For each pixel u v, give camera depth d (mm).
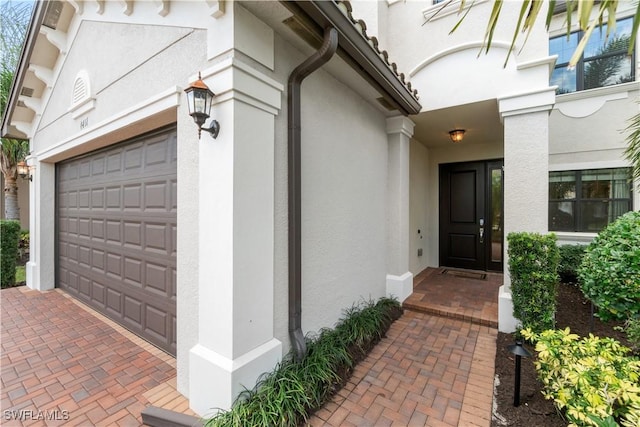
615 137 5914
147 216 3502
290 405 2172
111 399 2545
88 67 3955
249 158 2246
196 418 2254
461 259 7023
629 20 5828
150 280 3498
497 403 2457
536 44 3811
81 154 4840
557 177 6555
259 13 2285
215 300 2242
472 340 3602
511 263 3502
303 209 2963
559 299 4824
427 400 2516
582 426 1787
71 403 2498
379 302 4395
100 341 3576
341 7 2473
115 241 4105
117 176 4012
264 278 2389
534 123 3770
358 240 3979
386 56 3379
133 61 3135
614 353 2264
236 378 2117
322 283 3258
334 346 3004
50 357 3221
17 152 8648
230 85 2115
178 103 2561
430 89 4570
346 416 2328
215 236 2236
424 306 4531
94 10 3693
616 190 6020
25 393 2627
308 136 2998
